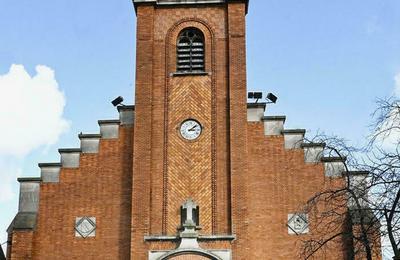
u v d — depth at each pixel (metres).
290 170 29.55
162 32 31.25
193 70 30.67
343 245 27.77
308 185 29.28
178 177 28.77
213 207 28.17
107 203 29.52
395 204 17.56
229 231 27.73
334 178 29.23
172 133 29.52
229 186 28.36
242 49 30.36
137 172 28.56
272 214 28.92
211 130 29.42
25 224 28.86
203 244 27.36
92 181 29.89
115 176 29.91
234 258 27.12
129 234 28.89
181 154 29.12
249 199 29.02
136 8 31.41
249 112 30.55
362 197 19.66
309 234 28.47
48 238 29.08
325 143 22.78
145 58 30.44
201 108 29.84
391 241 17.47
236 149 28.69
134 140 29.08
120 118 30.78
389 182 17.59
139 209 28.02
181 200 28.42
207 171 28.78
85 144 30.44
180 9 31.53
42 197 29.69
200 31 31.25
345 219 26.88
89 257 28.75
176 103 30.00
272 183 29.39
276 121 30.28
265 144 29.98
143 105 29.61
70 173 30.03
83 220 29.31
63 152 30.34
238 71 29.97
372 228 20.31
